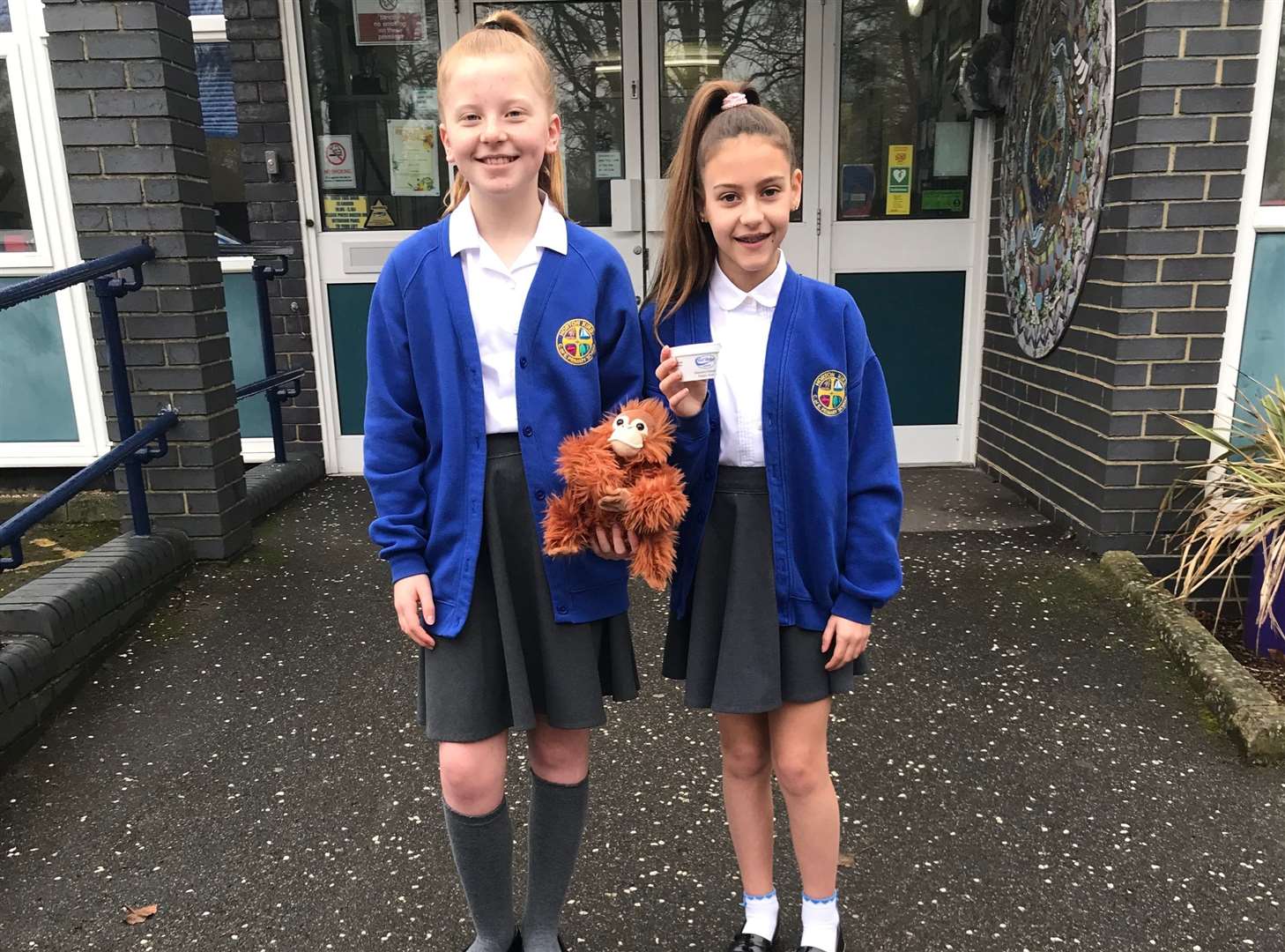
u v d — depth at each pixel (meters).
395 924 1.88
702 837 2.11
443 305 1.48
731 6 4.49
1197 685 2.67
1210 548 3.07
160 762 2.42
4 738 2.40
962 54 4.47
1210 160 3.18
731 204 1.48
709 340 1.58
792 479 1.55
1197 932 1.84
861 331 1.60
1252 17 3.07
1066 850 2.06
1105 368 3.44
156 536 3.43
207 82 4.84
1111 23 3.32
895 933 1.84
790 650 1.59
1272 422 3.25
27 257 4.62
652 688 2.73
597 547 1.49
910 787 2.28
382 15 4.57
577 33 4.54
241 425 4.97
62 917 1.91
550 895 1.70
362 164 4.72
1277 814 2.18
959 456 4.93
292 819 2.19
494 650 1.54
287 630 3.10
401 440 1.53
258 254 4.51
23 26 4.39
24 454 4.81
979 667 2.81
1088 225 3.52
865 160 4.64
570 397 1.51
